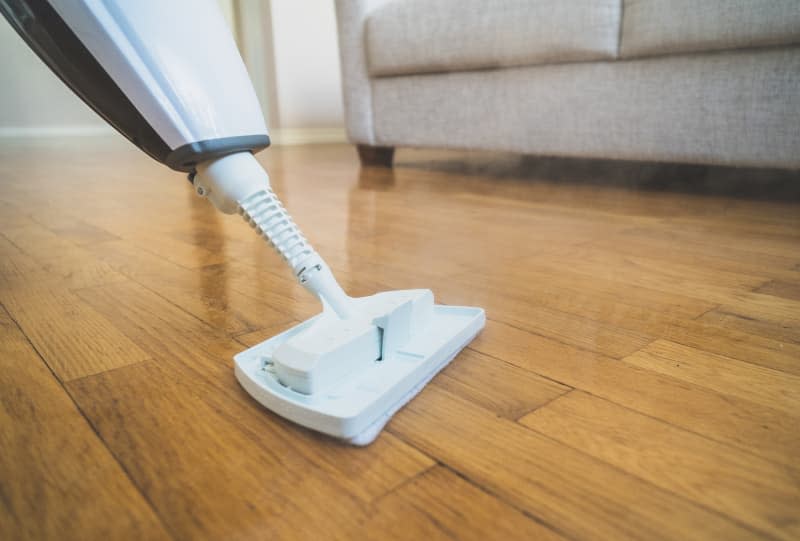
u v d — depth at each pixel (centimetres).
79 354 50
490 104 157
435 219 108
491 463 34
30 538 29
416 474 33
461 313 53
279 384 39
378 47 172
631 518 30
